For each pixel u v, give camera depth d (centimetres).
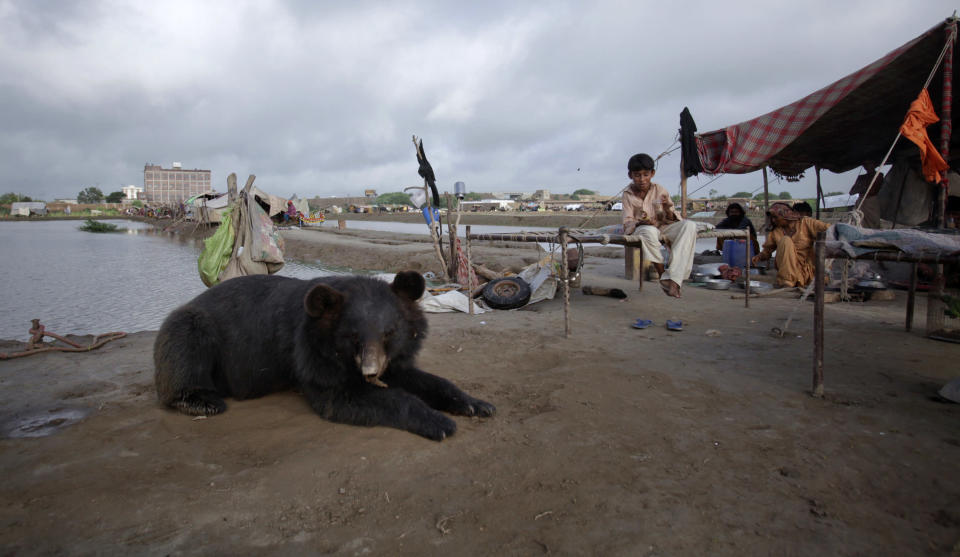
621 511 228
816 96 936
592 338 580
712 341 554
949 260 349
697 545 203
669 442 300
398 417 316
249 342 368
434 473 266
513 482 255
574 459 279
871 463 270
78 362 502
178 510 231
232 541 209
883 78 856
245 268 685
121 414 354
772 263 1121
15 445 304
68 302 1101
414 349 351
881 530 212
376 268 1780
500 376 445
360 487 252
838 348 511
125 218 9038
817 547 201
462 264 1174
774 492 243
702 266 1059
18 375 454
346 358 314
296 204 4931
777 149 995
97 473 268
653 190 775
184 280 1460
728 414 342
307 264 2047
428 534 213
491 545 205
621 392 389
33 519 224
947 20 728
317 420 339
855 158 1298
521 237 690
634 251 1077
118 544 206
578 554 198
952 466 264
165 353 347
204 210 3884
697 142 1118
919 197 1076
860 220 824
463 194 1206
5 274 1581
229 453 292
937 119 779
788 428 317
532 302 843
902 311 709
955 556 194
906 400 360
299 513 230
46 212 10206
